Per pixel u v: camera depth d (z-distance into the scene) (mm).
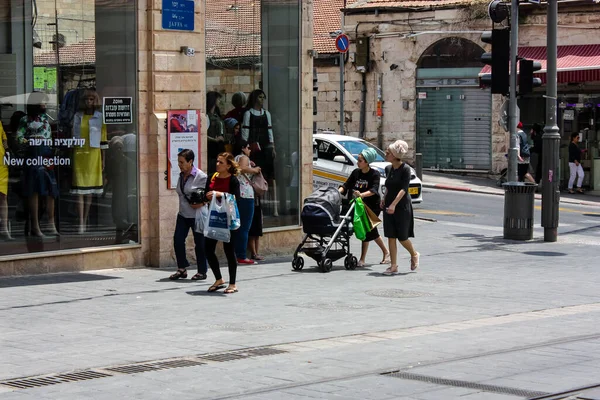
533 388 9078
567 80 38688
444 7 45531
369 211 19094
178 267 17375
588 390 9047
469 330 12383
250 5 20812
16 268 17078
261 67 21156
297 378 9547
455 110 46094
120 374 9789
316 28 51406
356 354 10758
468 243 23797
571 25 41281
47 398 8742
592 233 26250
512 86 24516
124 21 18703
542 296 15656
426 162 46906
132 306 14391
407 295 15719
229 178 15773
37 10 17484
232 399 8656
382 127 47531
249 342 11586
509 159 24828
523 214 24281
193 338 11859
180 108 19219
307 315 13688
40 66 17531
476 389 9055
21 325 12719
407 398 8711
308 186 22141
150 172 18953
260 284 16938
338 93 48531
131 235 18875
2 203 16844
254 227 20234
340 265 19750
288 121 21781
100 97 18359
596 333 12172
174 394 8898
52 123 17609
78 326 12680
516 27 24328
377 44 47156
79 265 17984
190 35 19375
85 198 18109
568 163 40750
